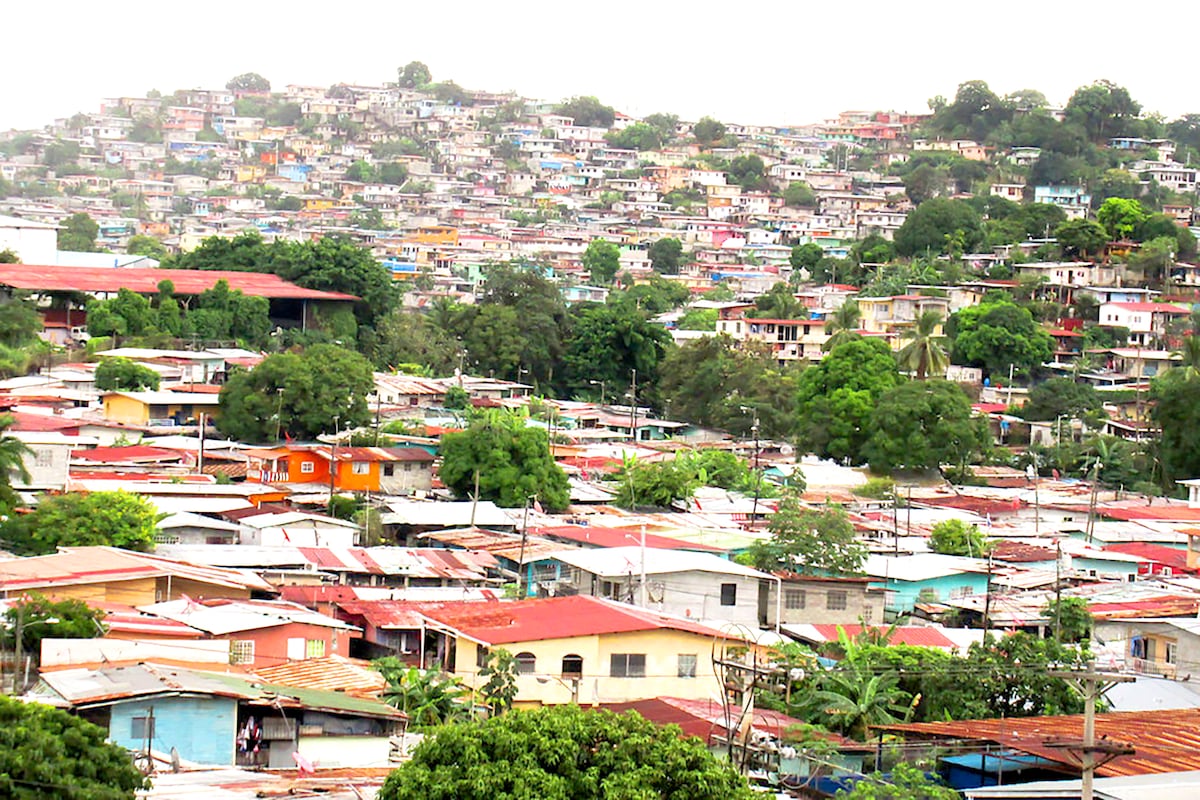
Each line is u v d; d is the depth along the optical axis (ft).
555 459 562.25
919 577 379.55
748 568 338.13
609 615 280.72
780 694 246.27
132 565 296.30
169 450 516.32
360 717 214.07
